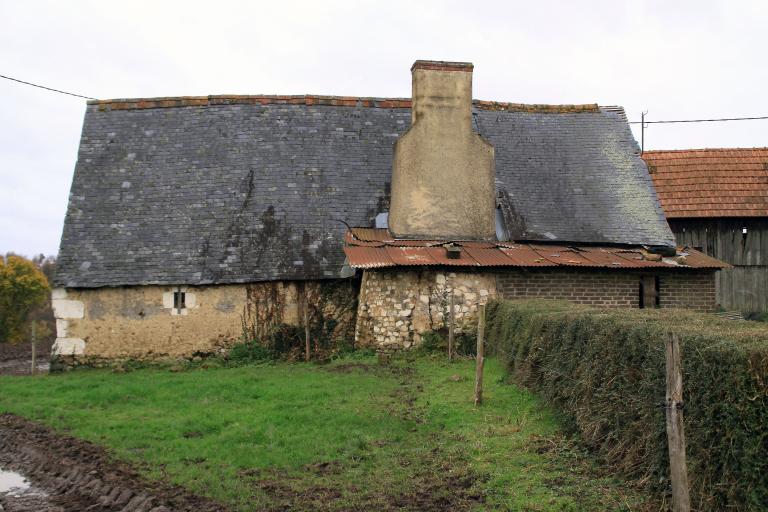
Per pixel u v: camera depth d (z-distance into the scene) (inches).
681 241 949.8
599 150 903.7
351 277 757.9
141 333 754.2
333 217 813.9
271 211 813.2
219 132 888.3
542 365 453.4
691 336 275.9
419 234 773.9
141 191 836.0
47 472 368.5
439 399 480.1
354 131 900.6
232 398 516.1
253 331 753.6
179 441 407.8
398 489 323.3
